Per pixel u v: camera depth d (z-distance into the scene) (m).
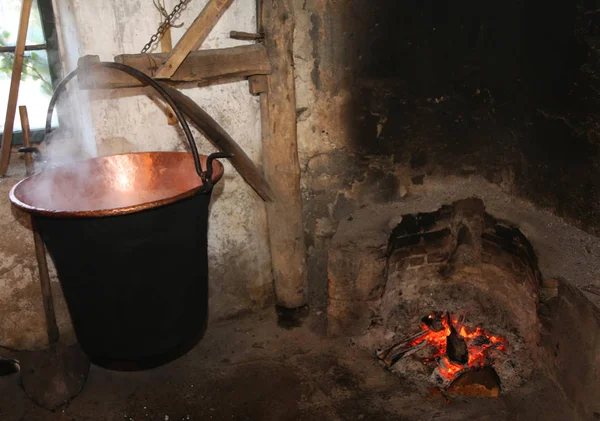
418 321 2.86
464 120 2.88
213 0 2.25
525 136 2.69
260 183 2.62
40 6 2.42
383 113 2.81
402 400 2.34
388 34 2.69
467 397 2.34
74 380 2.41
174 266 1.91
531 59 2.56
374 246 2.53
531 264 2.42
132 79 2.25
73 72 2.04
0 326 2.47
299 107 2.75
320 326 2.83
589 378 2.02
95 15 2.22
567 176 2.48
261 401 2.36
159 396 2.40
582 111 2.33
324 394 2.39
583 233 2.43
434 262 2.94
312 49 2.67
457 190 2.94
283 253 2.77
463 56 2.77
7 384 2.45
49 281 2.41
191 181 2.15
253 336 2.79
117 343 1.98
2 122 2.58
